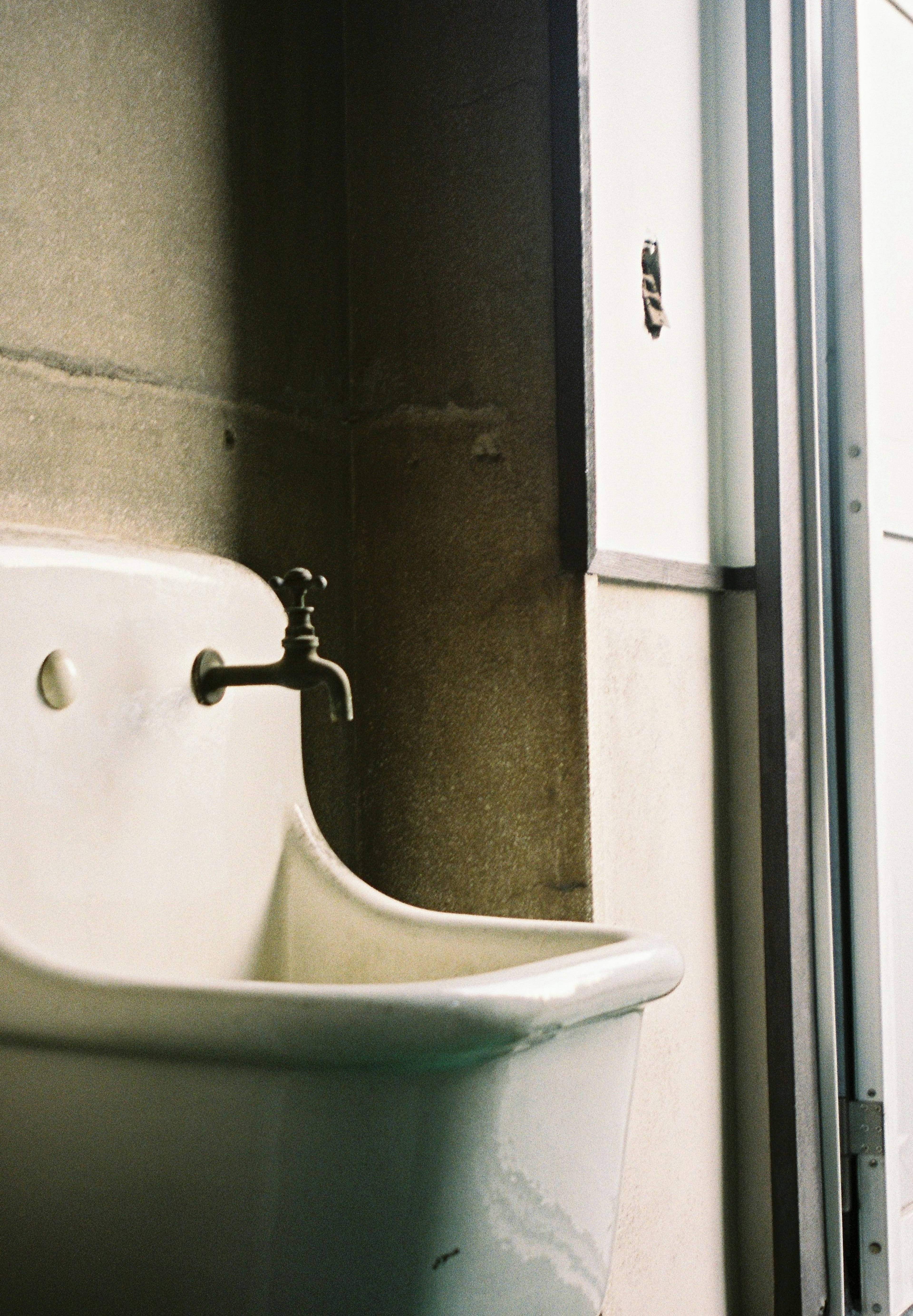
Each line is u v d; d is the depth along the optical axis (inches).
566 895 52.1
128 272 44.6
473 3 54.8
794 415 65.7
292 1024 25.2
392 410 56.5
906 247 81.0
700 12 66.0
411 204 56.1
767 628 64.1
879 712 68.1
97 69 43.5
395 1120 26.1
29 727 33.7
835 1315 64.6
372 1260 26.6
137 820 37.4
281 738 44.4
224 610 41.9
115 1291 27.8
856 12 68.7
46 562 34.8
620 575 55.1
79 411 42.3
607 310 56.0
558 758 52.4
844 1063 67.9
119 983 26.7
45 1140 28.0
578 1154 31.3
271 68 52.7
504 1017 26.3
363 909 42.6
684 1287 58.9
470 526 54.6
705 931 62.6
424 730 55.4
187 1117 26.7
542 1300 31.0
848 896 68.4
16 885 32.8
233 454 49.6
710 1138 61.9
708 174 66.1
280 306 52.7
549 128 52.8
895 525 78.9
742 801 65.5
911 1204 73.6
